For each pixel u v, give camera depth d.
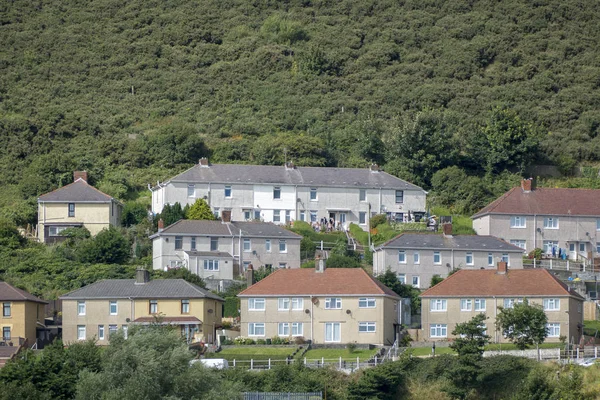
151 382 174.00
